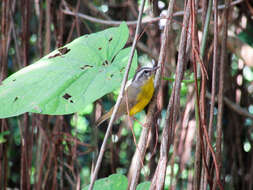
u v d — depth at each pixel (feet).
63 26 29.76
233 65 34.14
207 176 14.51
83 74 16.48
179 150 28.02
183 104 31.73
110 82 15.85
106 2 35.40
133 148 36.63
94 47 18.47
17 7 34.65
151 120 16.02
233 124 33.37
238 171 33.94
